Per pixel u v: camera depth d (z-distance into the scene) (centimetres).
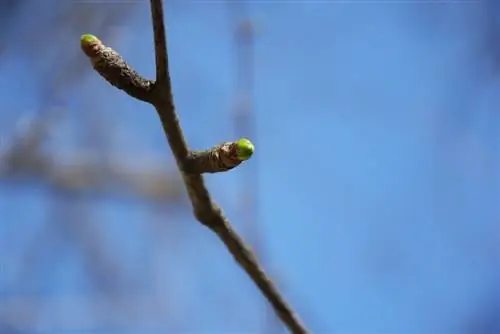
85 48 43
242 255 48
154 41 43
